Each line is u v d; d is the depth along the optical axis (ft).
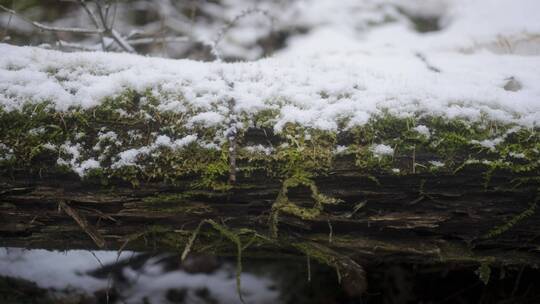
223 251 4.43
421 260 4.41
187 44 7.86
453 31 7.26
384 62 5.10
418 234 4.30
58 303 5.09
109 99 4.21
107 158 4.15
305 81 4.40
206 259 5.54
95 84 4.26
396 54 5.76
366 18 8.41
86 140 4.17
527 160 4.11
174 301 5.27
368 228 4.27
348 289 4.77
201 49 7.80
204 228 4.29
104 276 5.28
